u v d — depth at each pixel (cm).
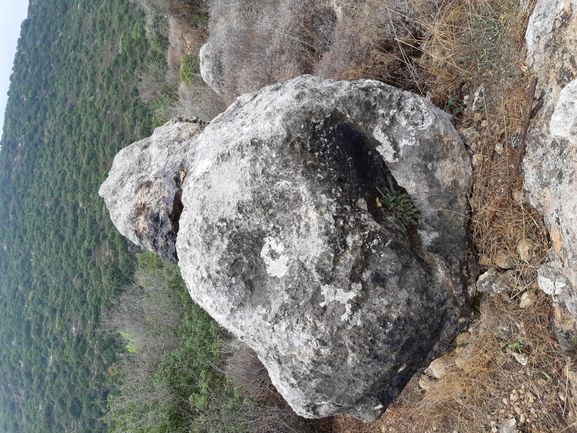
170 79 1216
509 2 266
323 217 242
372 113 263
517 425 261
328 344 236
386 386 260
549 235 238
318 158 253
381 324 236
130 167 398
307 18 534
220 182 268
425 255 262
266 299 253
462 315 266
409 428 367
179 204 356
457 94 313
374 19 389
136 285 1267
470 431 297
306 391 248
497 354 274
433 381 323
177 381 671
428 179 269
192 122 419
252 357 538
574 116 183
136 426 689
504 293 264
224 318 265
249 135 261
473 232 280
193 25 1015
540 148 232
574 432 229
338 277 237
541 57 232
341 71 429
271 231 253
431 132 263
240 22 690
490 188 271
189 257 279
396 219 269
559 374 238
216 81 776
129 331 1071
